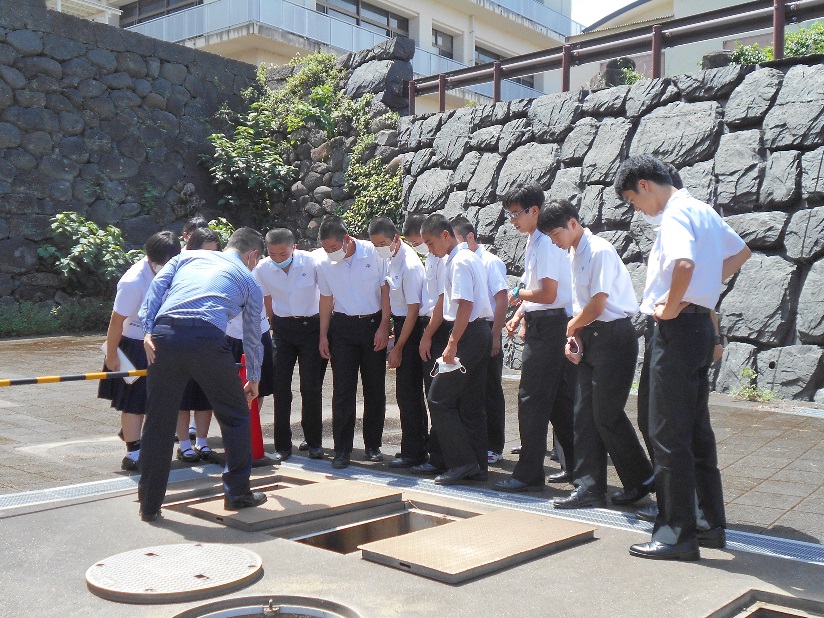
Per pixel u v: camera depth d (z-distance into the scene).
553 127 9.98
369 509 4.29
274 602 2.96
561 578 3.19
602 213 9.19
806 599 2.93
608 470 5.30
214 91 14.81
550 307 4.57
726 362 7.99
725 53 9.04
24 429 6.26
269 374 5.60
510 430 6.63
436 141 11.57
